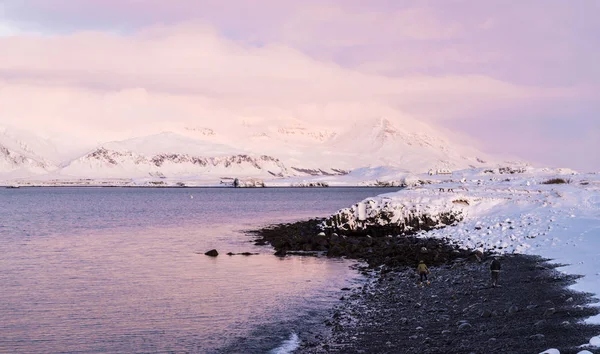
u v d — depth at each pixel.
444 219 60.56
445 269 38.09
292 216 111.44
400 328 22.62
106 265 46.34
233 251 55.25
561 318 20.02
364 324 24.36
